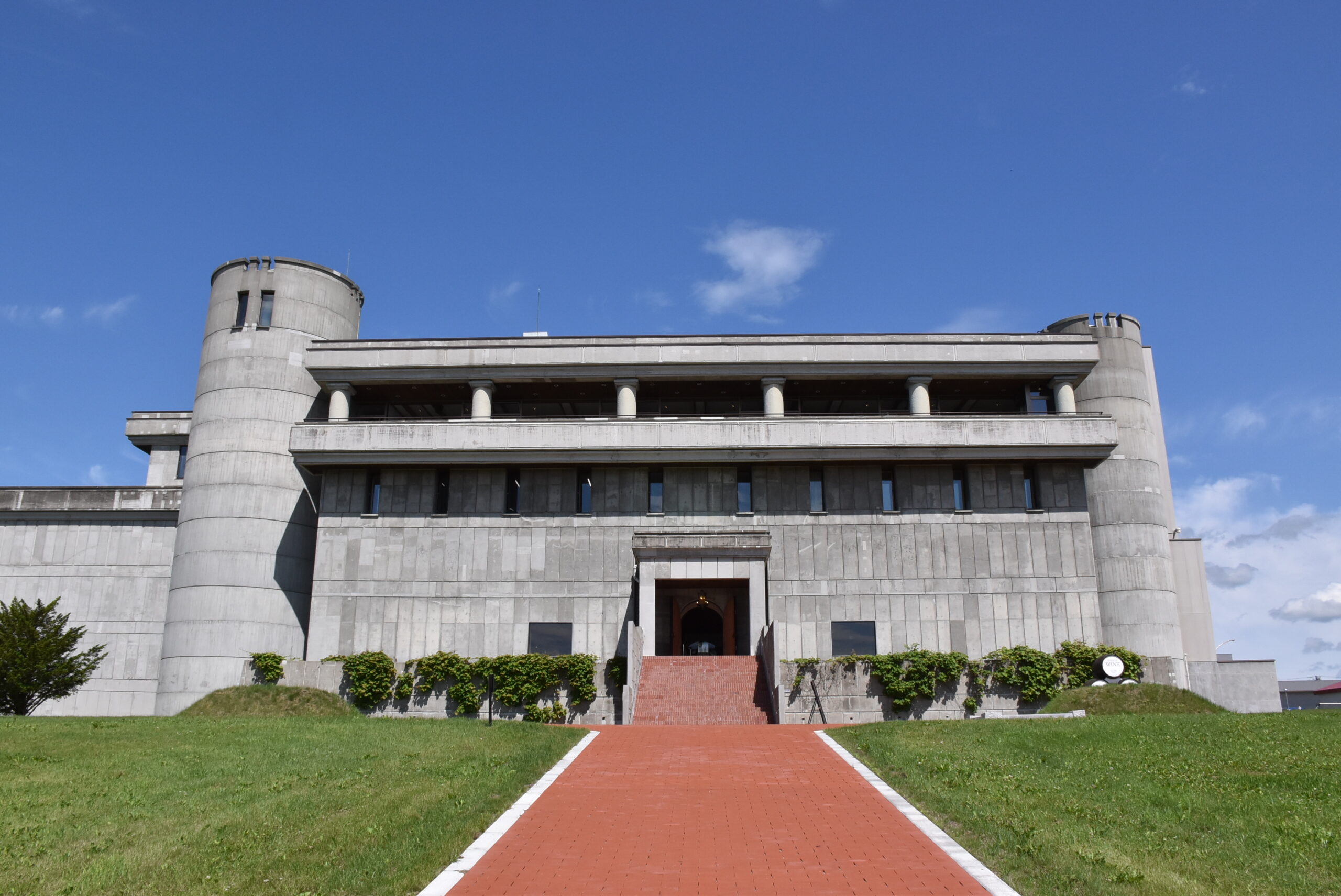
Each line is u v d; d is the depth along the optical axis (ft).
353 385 151.74
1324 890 39.86
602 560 142.72
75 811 52.90
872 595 139.95
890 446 140.46
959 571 140.67
